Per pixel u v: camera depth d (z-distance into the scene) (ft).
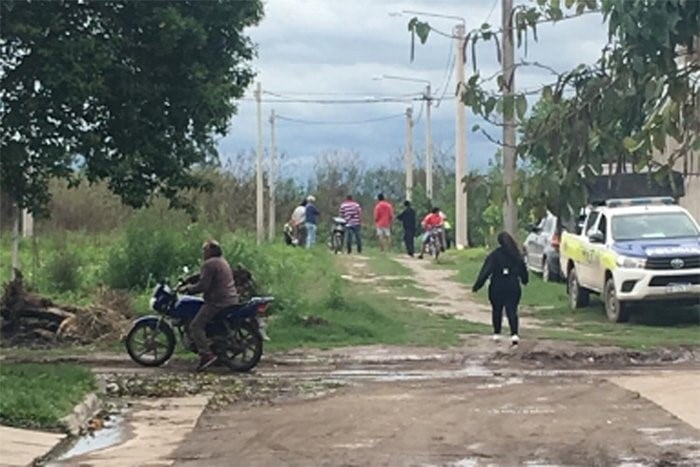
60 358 88.28
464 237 199.52
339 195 305.53
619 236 113.50
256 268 112.78
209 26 93.71
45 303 99.50
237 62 96.58
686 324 109.60
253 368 84.28
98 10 90.74
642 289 107.65
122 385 76.54
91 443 58.18
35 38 85.20
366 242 273.54
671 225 114.21
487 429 60.49
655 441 57.31
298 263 140.87
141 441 58.44
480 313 117.91
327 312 106.83
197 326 83.15
